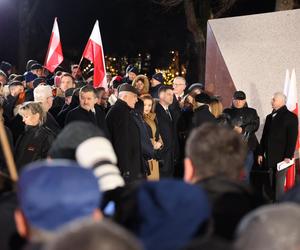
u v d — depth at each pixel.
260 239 2.13
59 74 13.16
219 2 24.80
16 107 9.67
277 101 10.49
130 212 2.76
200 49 22.59
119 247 1.93
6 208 3.22
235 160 3.29
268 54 12.01
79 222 2.04
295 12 11.83
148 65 32.53
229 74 12.28
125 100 8.84
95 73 11.37
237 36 12.24
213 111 9.73
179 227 2.52
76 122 3.56
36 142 7.32
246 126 10.27
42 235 2.36
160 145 9.45
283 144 10.41
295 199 3.06
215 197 3.22
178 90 12.27
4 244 3.16
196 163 3.30
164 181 2.68
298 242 2.11
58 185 2.36
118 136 8.66
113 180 3.32
